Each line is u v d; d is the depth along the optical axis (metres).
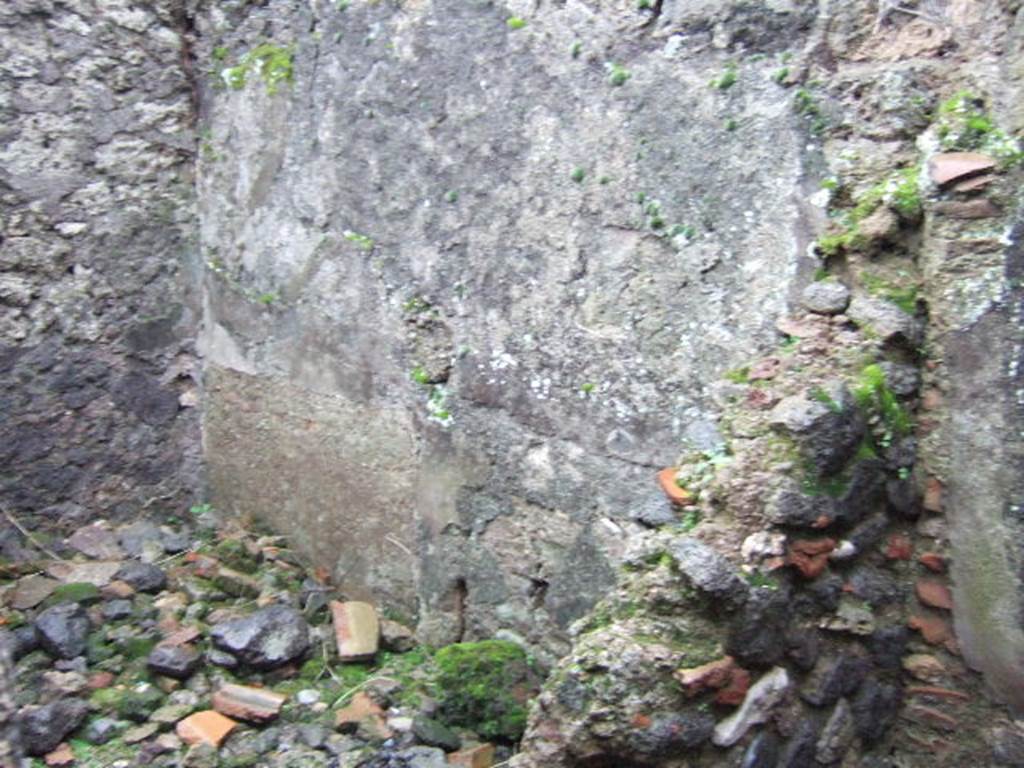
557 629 3.08
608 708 2.22
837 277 2.59
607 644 2.28
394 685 3.14
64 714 2.92
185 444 4.18
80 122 3.83
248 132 3.84
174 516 4.17
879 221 2.51
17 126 3.71
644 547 2.44
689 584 2.30
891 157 2.52
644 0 2.79
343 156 3.51
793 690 2.43
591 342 2.95
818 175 2.58
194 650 3.23
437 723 2.97
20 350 3.80
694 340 2.76
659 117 2.79
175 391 4.14
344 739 2.94
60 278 3.85
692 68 2.73
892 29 2.55
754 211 2.66
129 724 3.00
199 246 4.10
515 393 3.13
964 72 2.47
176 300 4.09
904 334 2.48
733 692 2.31
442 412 3.32
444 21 3.20
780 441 2.40
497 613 3.24
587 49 2.91
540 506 3.11
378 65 3.38
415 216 3.33
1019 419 2.35
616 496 2.92
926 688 2.58
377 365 3.48
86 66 3.81
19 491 3.85
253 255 3.88
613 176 2.88
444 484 3.34
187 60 4.01
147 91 3.94
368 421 3.53
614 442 2.92
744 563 2.33
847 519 2.43
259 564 3.80
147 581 3.63
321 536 3.74
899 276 2.53
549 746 2.28
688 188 2.76
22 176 3.74
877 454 2.46
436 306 3.31
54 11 3.74
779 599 2.34
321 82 3.56
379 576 3.55
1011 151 2.35
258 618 3.28
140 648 3.29
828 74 2.58
